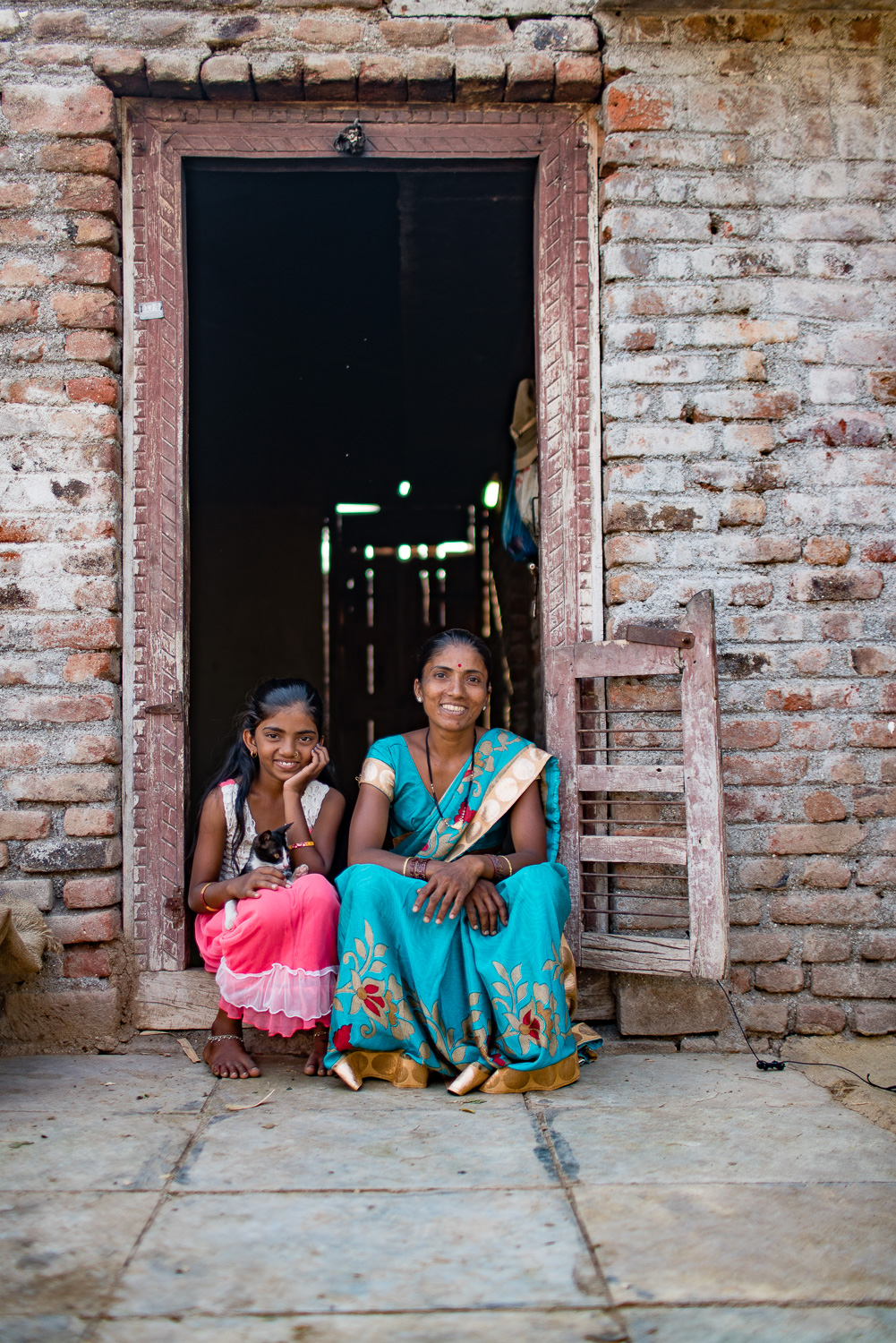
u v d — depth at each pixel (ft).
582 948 9.74
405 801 9.66
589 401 10.46
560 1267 5.38
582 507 10.39
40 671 9.78
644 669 9.59
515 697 20.58
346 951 8.49
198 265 15.96
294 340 19.17
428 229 14.51
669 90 10.33
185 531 10.36
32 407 9.91
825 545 10.18
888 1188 6.35
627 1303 5.03
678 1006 9.82
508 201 13.62
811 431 10.26
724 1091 8.38
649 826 10.01
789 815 10.01
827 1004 9.89
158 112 10.36
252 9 10.15
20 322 9.95
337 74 10.10
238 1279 5.27
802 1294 5.12
